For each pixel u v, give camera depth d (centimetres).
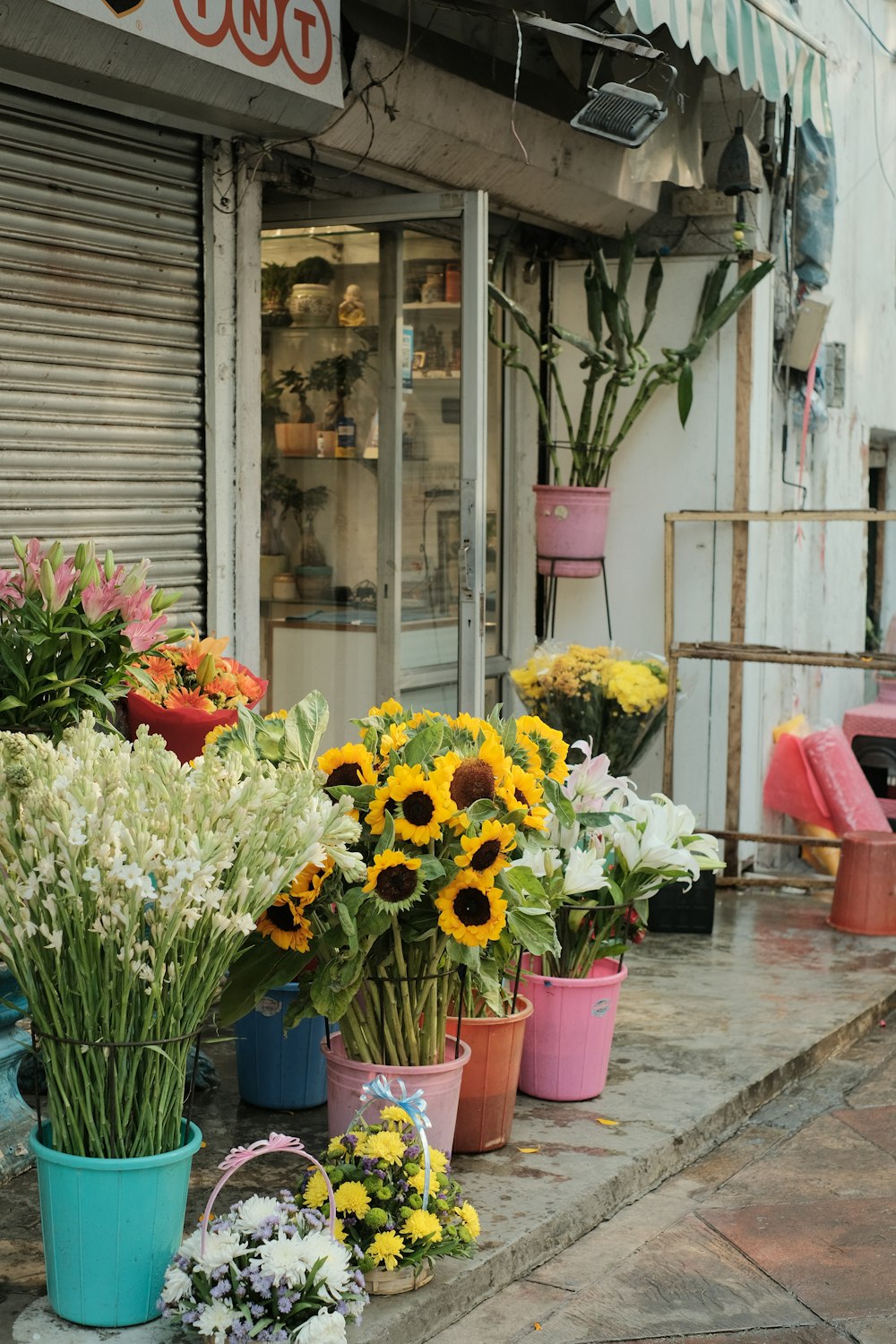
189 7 439
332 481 586
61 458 467
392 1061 350
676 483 729
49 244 456
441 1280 315
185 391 512
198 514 522
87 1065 279
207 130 497
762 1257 354
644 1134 403
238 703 347
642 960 589
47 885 265
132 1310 285
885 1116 451
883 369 1029
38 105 446
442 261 557
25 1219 336
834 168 816
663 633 734
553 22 529
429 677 625
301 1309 275
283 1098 402
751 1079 452
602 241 734
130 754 292
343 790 331
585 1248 354
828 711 914
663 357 727
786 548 803
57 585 364
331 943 333
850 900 640
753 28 558
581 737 629
